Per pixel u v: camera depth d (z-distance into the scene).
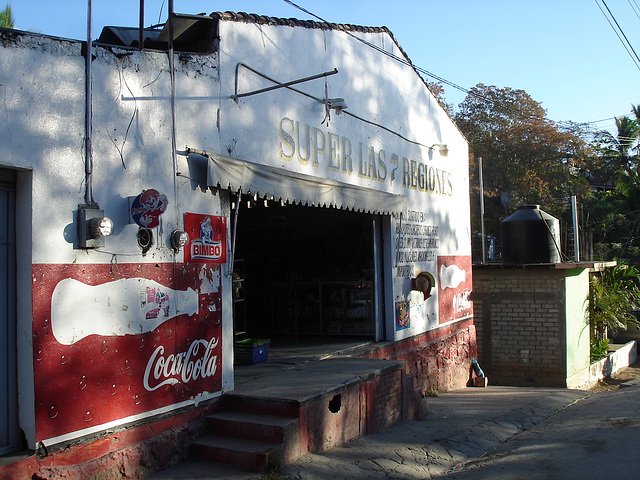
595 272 17.52
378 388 8.13
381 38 11.17
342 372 7.93
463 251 14.59
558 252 16.47
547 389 13.78
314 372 7.96
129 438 5.62
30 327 4.87
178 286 6.29
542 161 36.97
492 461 7.07
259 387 7.09
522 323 14.92
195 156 6.61
